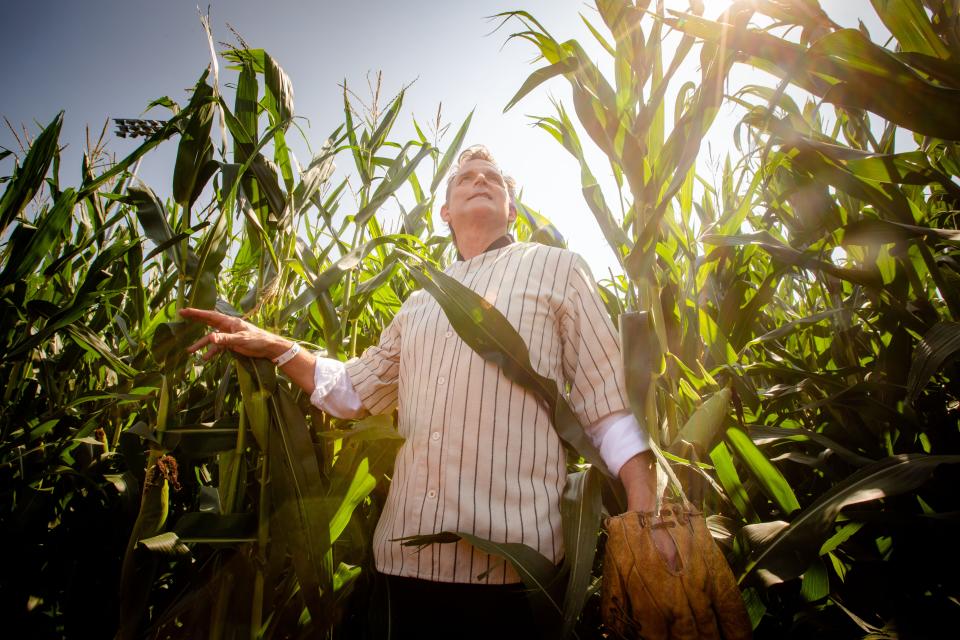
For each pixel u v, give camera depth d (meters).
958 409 1.10
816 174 1.11
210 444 1.10
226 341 1.09
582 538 0.84
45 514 1.29
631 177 1.04
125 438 1.14
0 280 1.21
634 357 0.95
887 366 1.17
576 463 1.54
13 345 1.34
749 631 0.76
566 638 0.76
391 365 1.29
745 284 1.33
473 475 0.95
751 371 1.33
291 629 1.07
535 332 1.04
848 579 1.04
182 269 1.18
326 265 1.55
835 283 1.46
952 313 1.04
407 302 1.33
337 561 1.25
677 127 1.01
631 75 1.09
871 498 0.80
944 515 0.86
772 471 1.02
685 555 0.77
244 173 1.32
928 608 0.86
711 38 0.92
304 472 1.05
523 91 1.08
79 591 1.28
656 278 1.06
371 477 1.13
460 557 0.92
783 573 0.82
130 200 1.22
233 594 1.03
